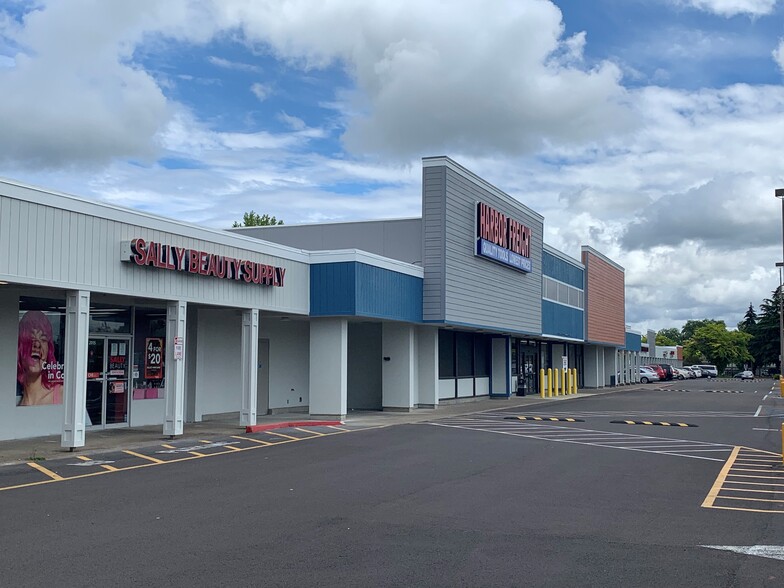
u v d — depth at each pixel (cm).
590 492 1234
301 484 1262
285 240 3216
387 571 763
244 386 2148
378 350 3139
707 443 2025
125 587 703
